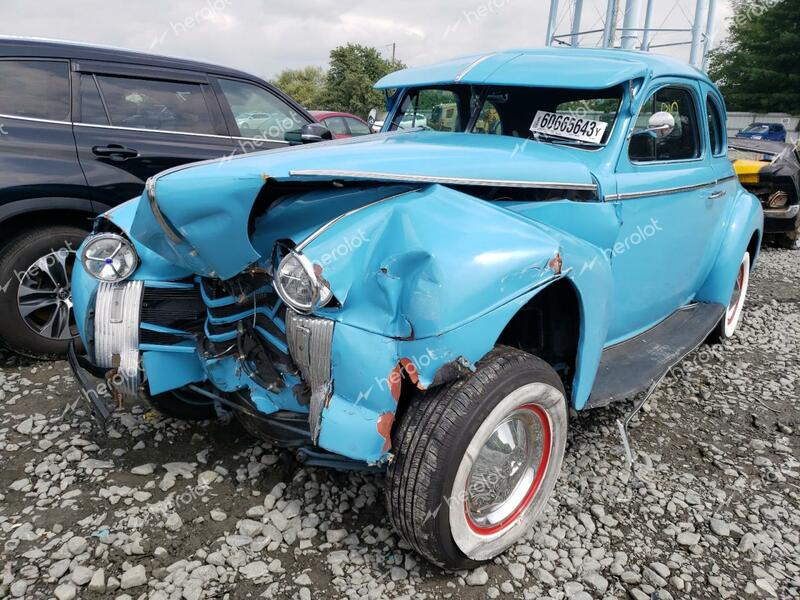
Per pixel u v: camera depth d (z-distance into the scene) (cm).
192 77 465
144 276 268
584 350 250
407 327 197
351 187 220
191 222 202
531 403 225
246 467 291
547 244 222
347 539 244
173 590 216
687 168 364
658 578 233
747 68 3141
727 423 365
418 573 229
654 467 312
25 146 388
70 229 404
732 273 433
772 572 241
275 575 226
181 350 273
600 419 358
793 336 527
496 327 207
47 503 261
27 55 403
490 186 242
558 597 223
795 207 855
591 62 319
